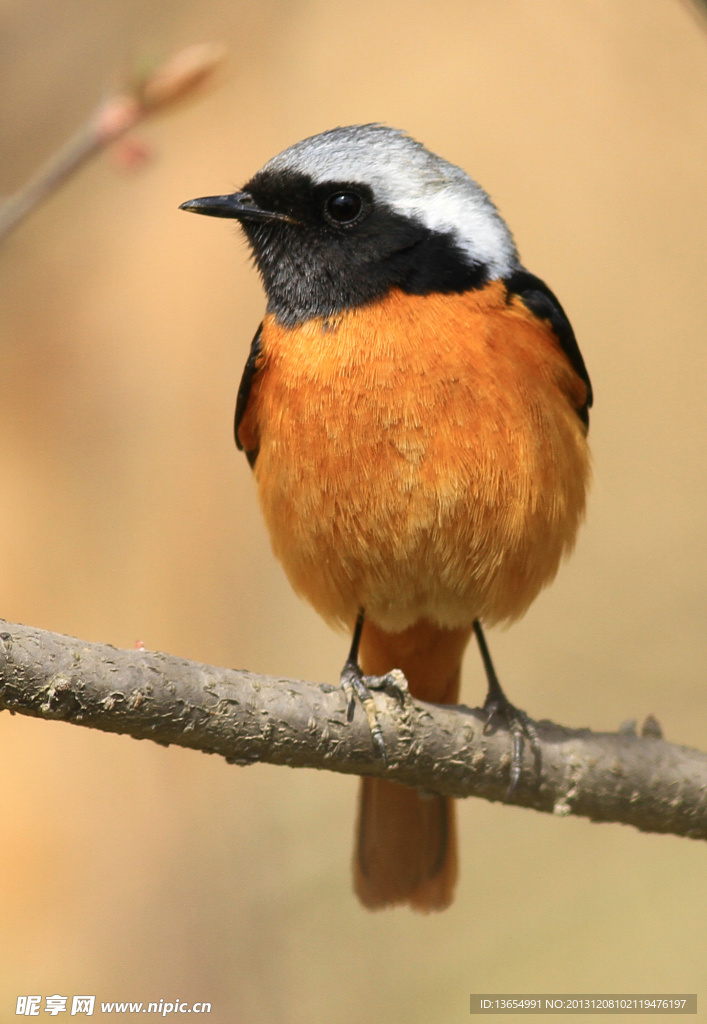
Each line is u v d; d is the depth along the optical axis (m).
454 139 17.17
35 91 12.54
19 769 12.12
